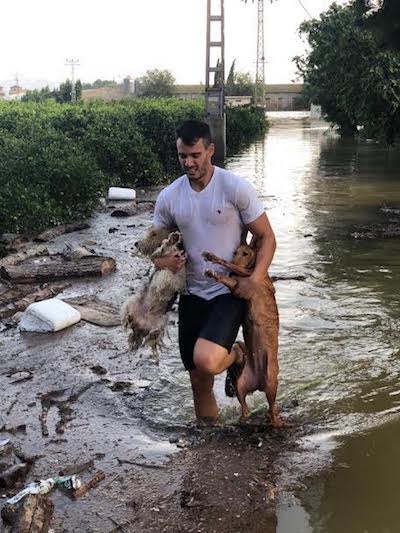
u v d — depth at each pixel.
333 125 41.66
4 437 4.51
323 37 24.33
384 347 5.92
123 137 18.12
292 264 8.80
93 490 3.91
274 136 38.78
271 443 4.41
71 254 9.10
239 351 4.48
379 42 14.20
